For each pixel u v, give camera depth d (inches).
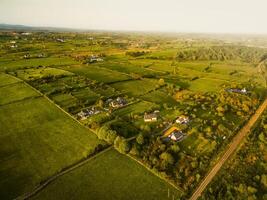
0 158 3270.2
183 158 3319.4
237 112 4931.1
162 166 3100.4
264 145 3784.5
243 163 3356.3
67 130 4008.4
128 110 4830.2
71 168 3102.9
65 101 5088.6
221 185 2925.7
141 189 2790.4
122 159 3299.7
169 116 4621.1
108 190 2760.8
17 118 4379.9
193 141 3791.8
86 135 3875.5
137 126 4178.2
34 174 2977.4
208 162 3326.8
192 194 2765.7
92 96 5447.8
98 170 3080.7
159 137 3833.7
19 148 3503.9
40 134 3878.0
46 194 2684.5
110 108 4852.4
